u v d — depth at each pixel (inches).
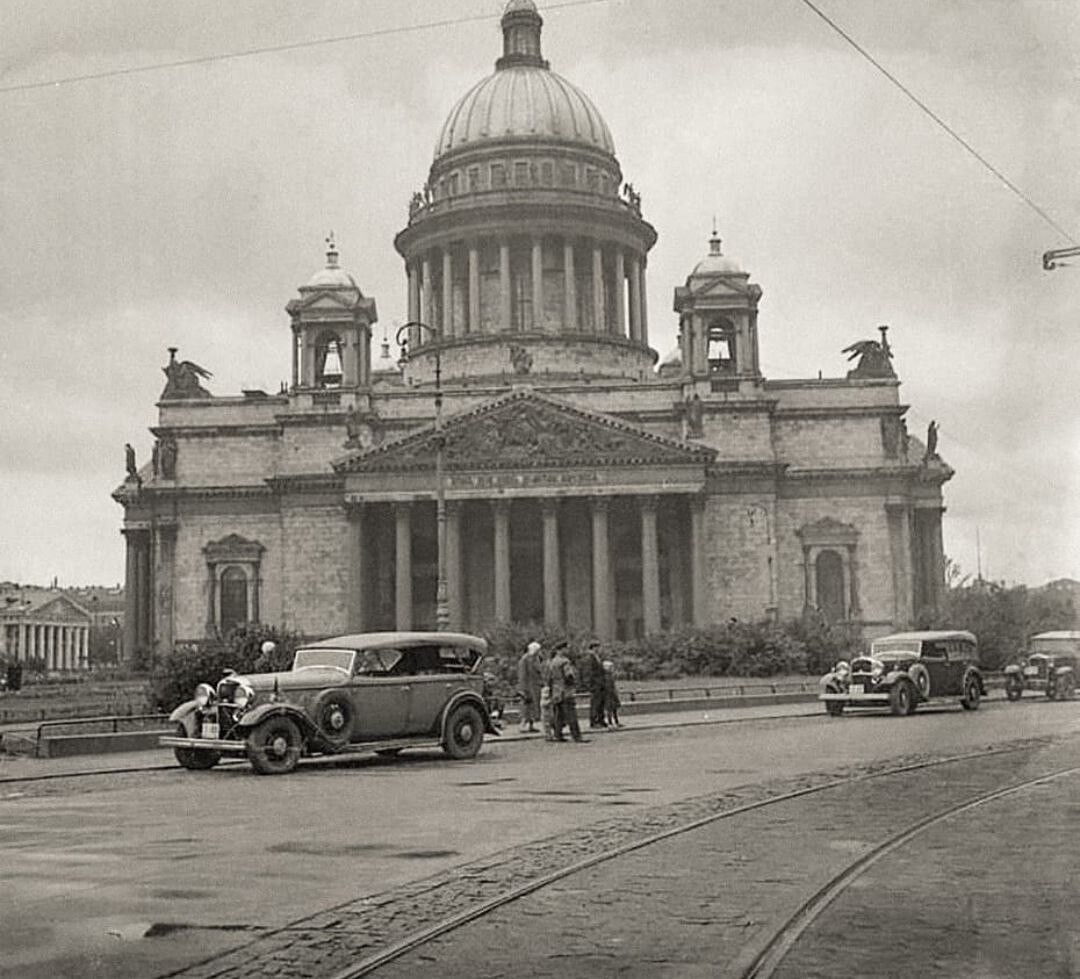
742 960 541.6
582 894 692.7
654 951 563.8
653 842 865.5
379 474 4702.3
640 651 3954.2
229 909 668.7
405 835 922.7
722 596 4874.5
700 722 2299.5
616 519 4975.4
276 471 5068.9
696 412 4869.6
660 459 4660.4
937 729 1902.1
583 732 2102.6
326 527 4940.9
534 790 1215.6
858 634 4872.0
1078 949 547.5
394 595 4955.7
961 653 2501.2
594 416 4670.3
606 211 5718.5
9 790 1299.2
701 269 5142.7
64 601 4714.6
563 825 965.2
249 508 5088.6
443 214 5703.7
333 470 4847.4
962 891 671.8
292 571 4923.7
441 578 2925.7
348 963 553.3
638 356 5757.9
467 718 1610.5
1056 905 630.5
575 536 4997.5
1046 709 2304.4
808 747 1669.5
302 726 1471.5
